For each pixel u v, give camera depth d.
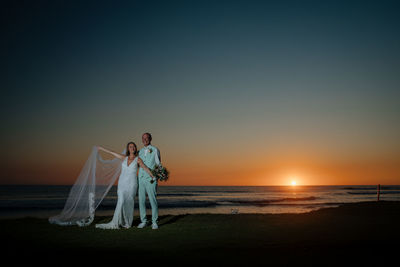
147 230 8.62
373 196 63.72
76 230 8.39
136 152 9.28
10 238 7.27
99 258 5.68
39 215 20.73
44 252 6.05
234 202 42.00
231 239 7.62
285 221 10.79
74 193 9.32
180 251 6.31
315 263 5.55
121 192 8.95
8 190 90.12
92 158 9.45
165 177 8.91
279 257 5.93
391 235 8.41
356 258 5.91
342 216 12.68
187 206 33.56
